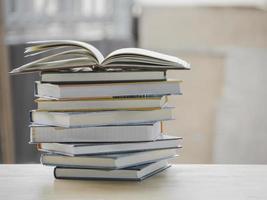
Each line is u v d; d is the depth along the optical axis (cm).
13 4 305
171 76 319
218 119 316
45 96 113
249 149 315
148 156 113
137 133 110
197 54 319
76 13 312
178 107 320
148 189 104
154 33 321
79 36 313
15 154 310
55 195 100
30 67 109
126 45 319
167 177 113
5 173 118
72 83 109
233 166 123
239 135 315
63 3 310
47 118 113
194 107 319
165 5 320
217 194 101
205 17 319
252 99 314
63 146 111
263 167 122
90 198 98
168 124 320
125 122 110
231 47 317
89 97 109
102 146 109
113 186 106
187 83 319
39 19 309
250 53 316
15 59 305
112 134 110
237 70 316
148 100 110
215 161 317
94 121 110
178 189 104
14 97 307
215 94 318
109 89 109
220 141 316
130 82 109
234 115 315
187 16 320
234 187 105
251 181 110
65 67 108
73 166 111
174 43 321
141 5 320
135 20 320
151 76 110
